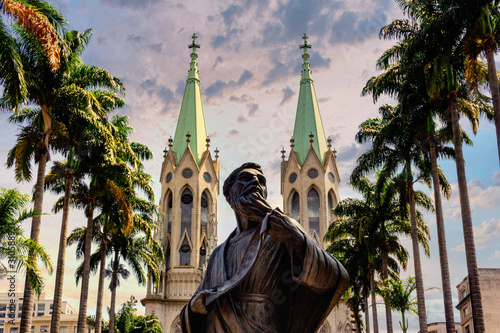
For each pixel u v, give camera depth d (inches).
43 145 1050.1
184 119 3750.0
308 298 380.2
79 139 1182.9
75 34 1093.1
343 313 3225.9
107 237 1587.1
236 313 373.1
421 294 1243.8
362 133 1457.9
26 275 864.3
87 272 1286.9
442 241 1122.7
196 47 3978.8
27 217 856.3
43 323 3476.9
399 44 1168.2
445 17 971.9
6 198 842.8
